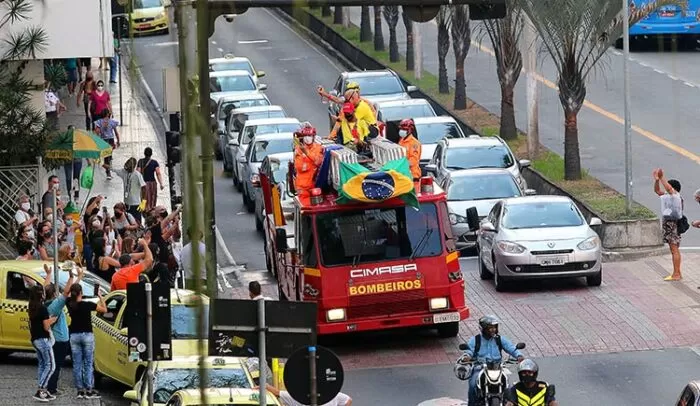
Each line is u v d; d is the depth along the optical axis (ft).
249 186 261.24
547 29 260.42
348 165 166.81
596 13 256.32
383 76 329.52
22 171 194.29
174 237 182.60
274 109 303.89
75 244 190.29
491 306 189.06
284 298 184.65
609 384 153.07
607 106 335.67
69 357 162.09
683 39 342.44
